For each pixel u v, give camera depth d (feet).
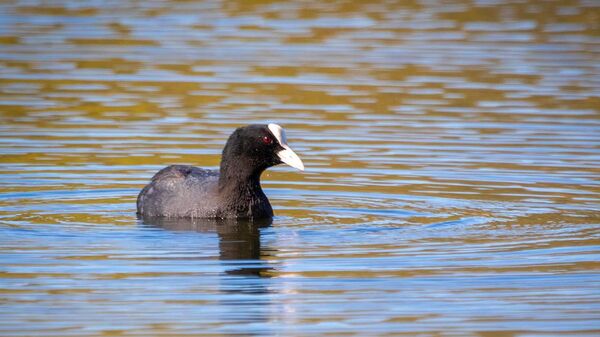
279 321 33.76
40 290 36.55
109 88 75.92
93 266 39.42
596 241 43.55
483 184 53.88
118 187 53.16
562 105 72.02
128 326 33.14
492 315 34.53
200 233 44.83
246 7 108.68
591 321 33.91
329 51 88.69
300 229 45.68
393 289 37.09
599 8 107.45
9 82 77.15
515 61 85.20
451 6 109.09
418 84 78.07
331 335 32.55
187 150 60.39
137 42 91.91
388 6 109.09
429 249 42.29
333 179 55.06
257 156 47.01
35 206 48.98
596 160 58.44
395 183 54.13
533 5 109.29
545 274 38.93
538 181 54.29
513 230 45.39
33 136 62.95
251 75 80.43
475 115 69.46
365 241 43.50
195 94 74.28
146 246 42.45
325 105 71.87
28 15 103.09
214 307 35.04
